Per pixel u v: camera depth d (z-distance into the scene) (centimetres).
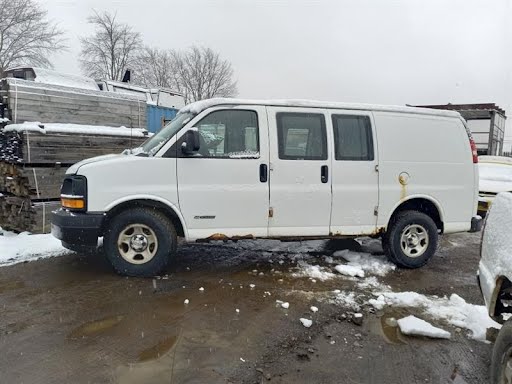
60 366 291
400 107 546
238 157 481
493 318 289
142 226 471
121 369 288
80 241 455
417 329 354
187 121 476
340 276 504
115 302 404
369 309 408
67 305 395
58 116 695
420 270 550
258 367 297
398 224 537
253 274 502
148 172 462
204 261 552
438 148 551
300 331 356
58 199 668
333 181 510
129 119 810
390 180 532
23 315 372
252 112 491
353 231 525
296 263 553
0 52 3516
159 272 480
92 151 702
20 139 618
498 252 285
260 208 490
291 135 501
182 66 4991
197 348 320
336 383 282
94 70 4478
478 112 2056
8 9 3478
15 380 273
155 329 349
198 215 476
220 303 409
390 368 303
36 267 511
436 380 290
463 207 561
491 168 1006
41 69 1030
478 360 318
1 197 696
